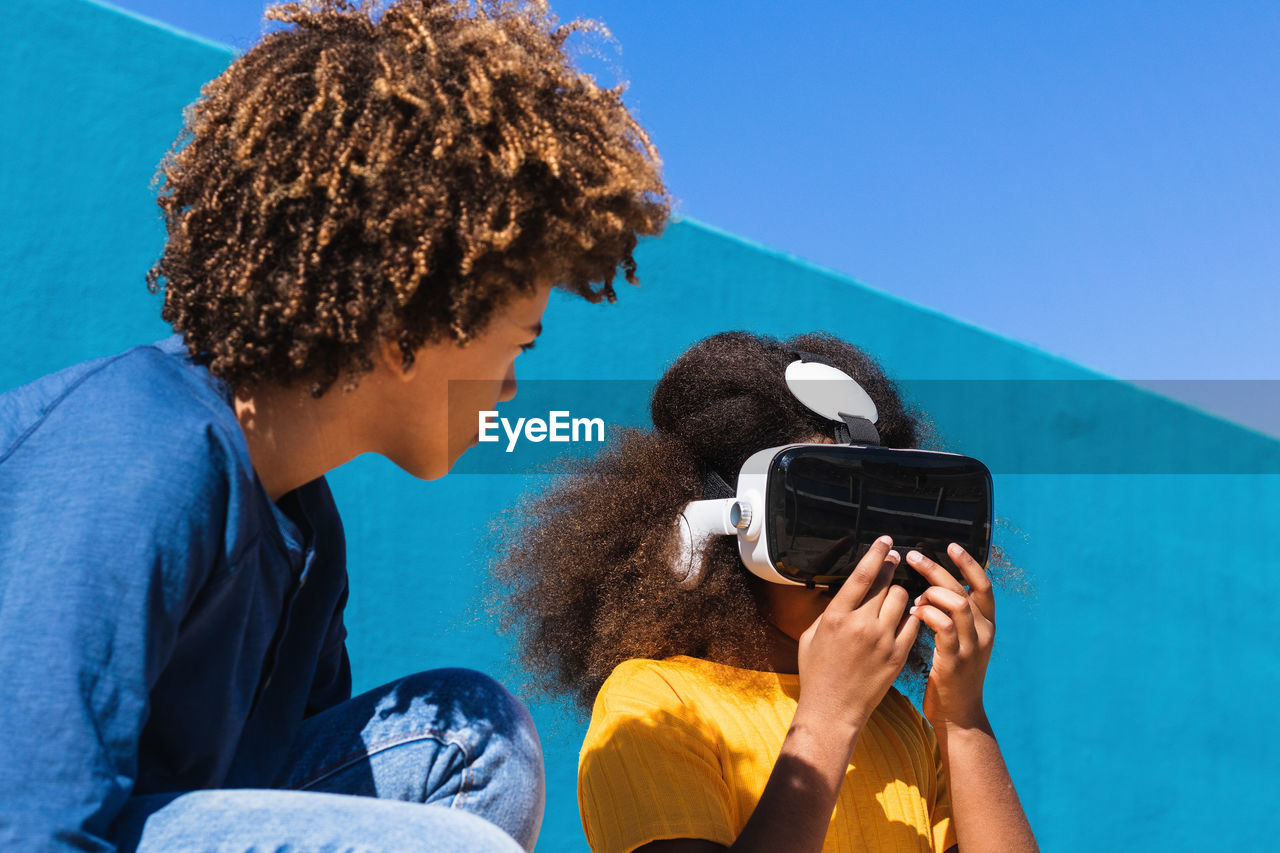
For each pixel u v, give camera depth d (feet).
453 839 2.77
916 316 11.50
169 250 3.47
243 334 3.29
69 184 9.00
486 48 3.45
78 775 2.42
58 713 2.45
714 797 4.13
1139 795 11.40
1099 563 11.73
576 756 9.32
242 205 3.27
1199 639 11.86
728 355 5.19
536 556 5.65
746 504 4.52
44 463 2.83
